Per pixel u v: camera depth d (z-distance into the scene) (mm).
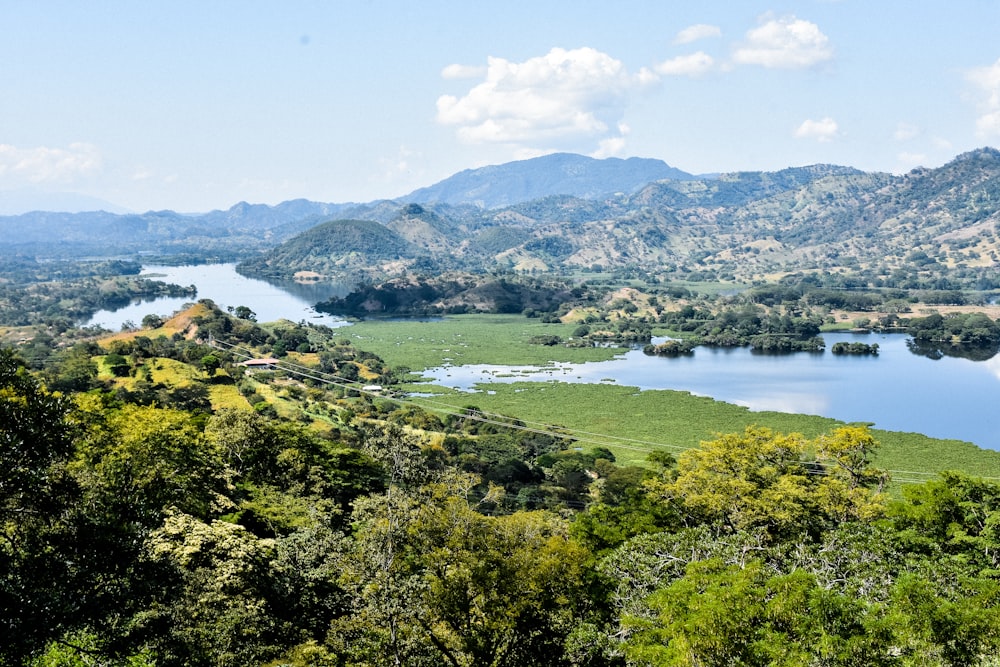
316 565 48344
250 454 76312
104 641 29859
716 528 56656
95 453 48344
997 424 156500
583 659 36312
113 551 26219
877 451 132750
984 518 49062
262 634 40938
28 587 23922
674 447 139500
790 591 32656
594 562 43312
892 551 43688
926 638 30094
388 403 172250
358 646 38031
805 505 57906
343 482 77500
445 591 36156
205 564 43125
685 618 33062
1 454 24312
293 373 194625
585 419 163375
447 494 41188
